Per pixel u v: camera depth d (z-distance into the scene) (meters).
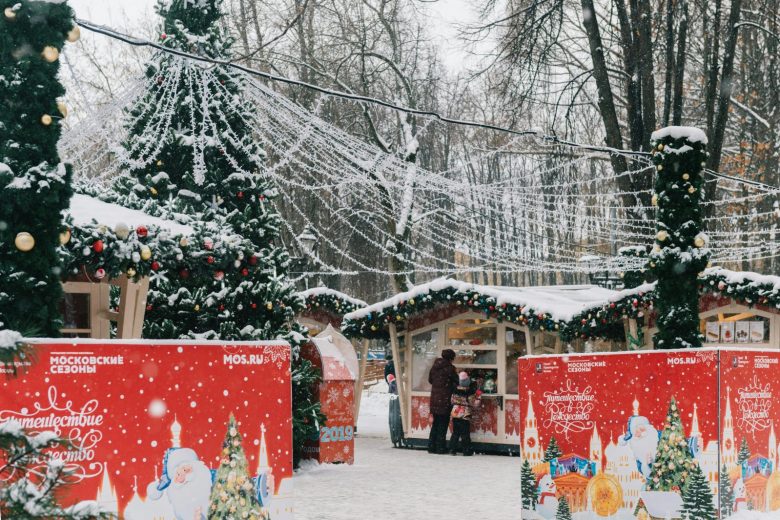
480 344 18.09
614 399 8.05
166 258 8.63
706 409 7.58
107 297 10.23
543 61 21.38
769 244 20.27
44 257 5.20
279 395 5.99
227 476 5.65
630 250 20.56
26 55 5.21
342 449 15.29
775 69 29.22
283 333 13.46
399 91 31.66
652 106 21.58
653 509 7.77
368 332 19.16
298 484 12.76
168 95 12.24
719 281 15.71
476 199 13.52
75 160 10.09
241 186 13.11
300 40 29.81
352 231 33.25
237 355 5.76
